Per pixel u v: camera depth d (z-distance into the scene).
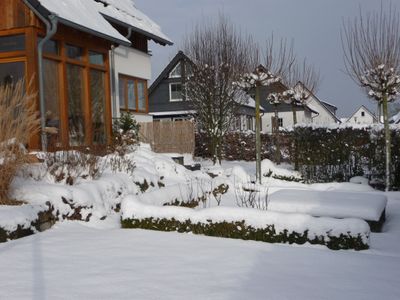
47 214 6.40
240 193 9.95
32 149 8.67
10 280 4.05
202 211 6.16
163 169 10.88
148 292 3.75
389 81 11.13
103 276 4.18
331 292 3.78
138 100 16.55
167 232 6.18
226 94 18.81
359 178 12.46
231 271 4.34
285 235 5.71
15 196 6.48
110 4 15.25
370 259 4.91
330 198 8.05
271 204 7.75
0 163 6.26
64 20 9.13
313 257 4.91
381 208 7.36
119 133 11.93
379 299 3.63
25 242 5.50
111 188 7.90
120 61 14.93
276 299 3.60
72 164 7.70
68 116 10.18
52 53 9.73
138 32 15.69
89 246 5.34
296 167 14.59
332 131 13.28
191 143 18.91
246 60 19.02
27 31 9.05
